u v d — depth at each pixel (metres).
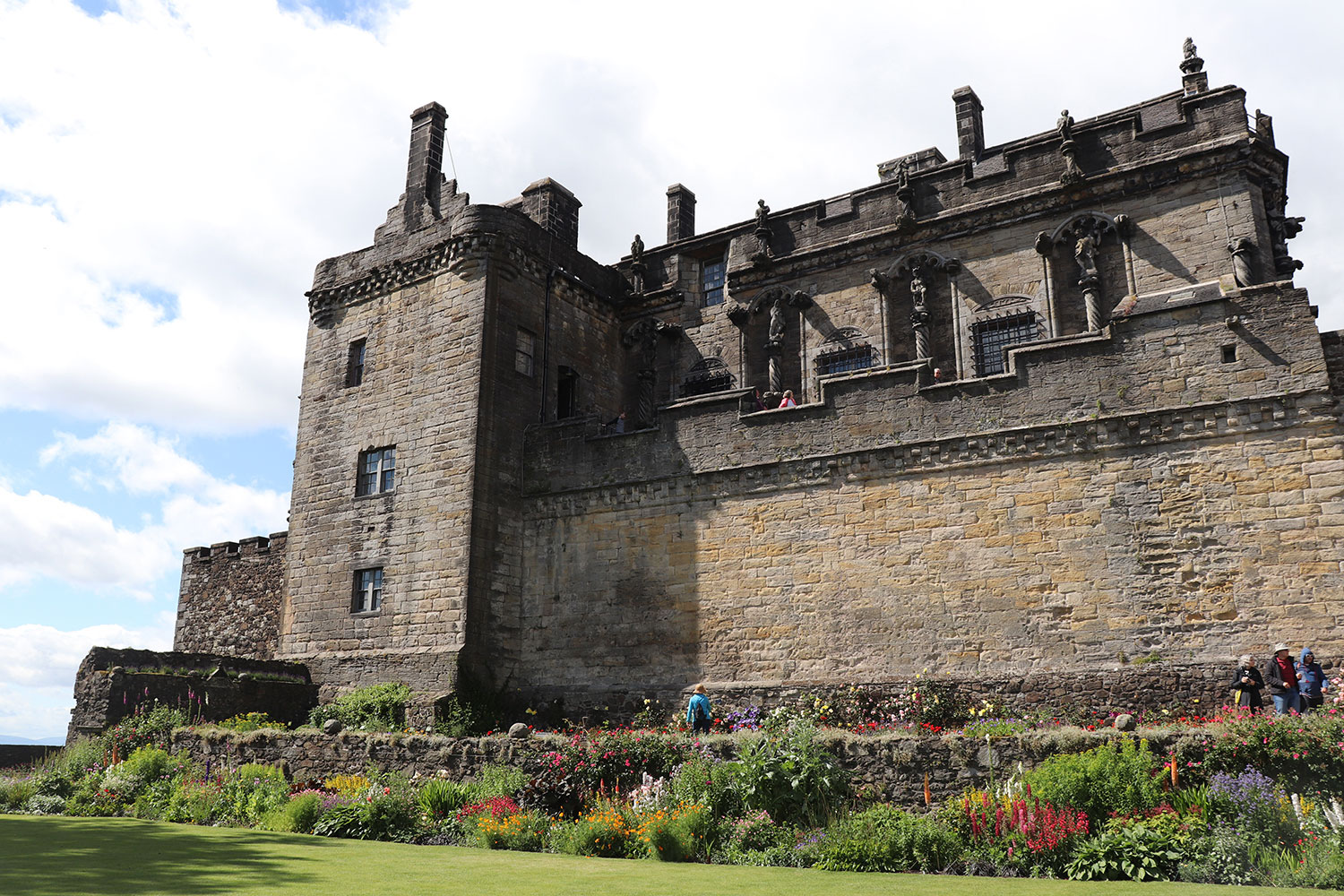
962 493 22.12
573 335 31.34
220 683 26.38
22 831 16.27
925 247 28.45
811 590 23.42
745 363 30.80
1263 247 24.00
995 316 26.94
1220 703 18.56
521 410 28.91
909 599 22.19
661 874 12.67
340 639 28.67
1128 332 21.14
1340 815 12.41
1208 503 19.73
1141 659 19.66
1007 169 27.56
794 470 24.28
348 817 17.64
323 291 32.53
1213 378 20.17
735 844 14.84
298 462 31.50
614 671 25.64
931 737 15.98
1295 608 18.59
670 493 25.98
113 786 21.34
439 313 29.45
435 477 27.97
